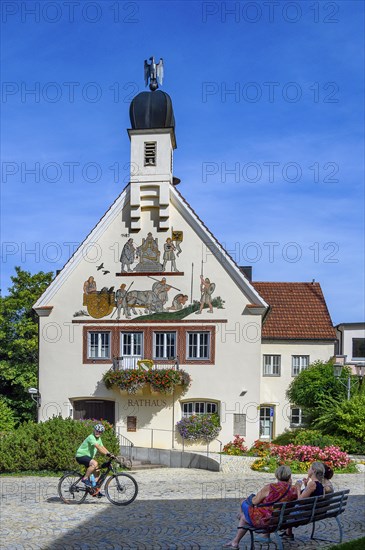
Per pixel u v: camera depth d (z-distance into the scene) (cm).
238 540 1169
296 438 2855
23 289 4734
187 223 3253
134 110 3325
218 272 3206
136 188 3272
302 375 3628
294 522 1170
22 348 4466
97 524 1402
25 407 4491
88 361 3244
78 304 3284
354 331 4422
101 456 2439
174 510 1583
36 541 1243
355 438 2855
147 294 3244
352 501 1741
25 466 2342
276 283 4334
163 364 3197
